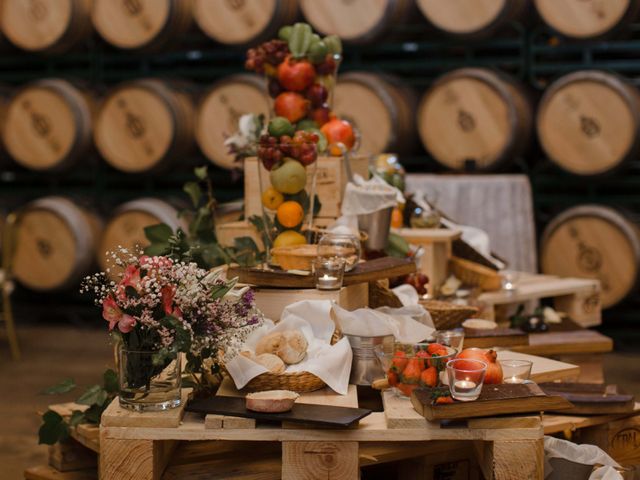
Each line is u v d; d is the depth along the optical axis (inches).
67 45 253.8
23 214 252.4
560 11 224.1
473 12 229.0
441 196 206.7
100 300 85.8
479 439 83.4
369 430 83.1
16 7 253.6
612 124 223.6
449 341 94.7
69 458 108.8
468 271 150.0
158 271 83.4
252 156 127.5
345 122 128.6
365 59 277.7
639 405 105.9
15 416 178.1
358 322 93.7
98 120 250.2
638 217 244.2
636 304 246.2
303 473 83.5
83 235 249.9
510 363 94.1
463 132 233.1
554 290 159.0
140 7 243.3
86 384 201.3
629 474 96.4
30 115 255.0
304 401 88.6
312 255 101.4
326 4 234.5
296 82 125.9
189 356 87.2
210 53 256.4
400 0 232.1
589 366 134.9
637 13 223.9
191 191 136.3
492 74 233.6
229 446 96.9
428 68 271.3
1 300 274.1
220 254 114.0
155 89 245.0
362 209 117.4
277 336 93.3
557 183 243.4
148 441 83.6
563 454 95.2
